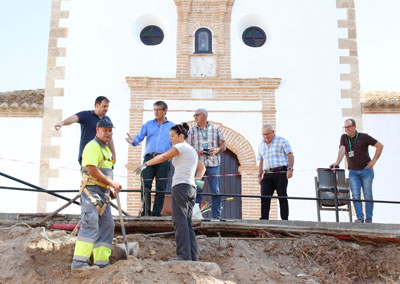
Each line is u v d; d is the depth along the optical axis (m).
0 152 14.18
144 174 9.96
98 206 7.27
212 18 15.44
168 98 14.70
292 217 13.67
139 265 6.91
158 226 8.95
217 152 10.20
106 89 14.77
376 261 8.50
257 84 14.77
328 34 15.23
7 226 8.77
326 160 14.18
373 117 14.50
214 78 14.77
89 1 15.45
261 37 15.52
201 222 8.99
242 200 13.90
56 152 14.20
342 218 13.62
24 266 7.39
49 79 14.80
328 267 8.34
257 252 8.62
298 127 14.47
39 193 13.84
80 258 7.07
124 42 15.17
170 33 15.27
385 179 13.98
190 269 7.02
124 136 14.35
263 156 10.90
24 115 14.51
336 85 14.80
